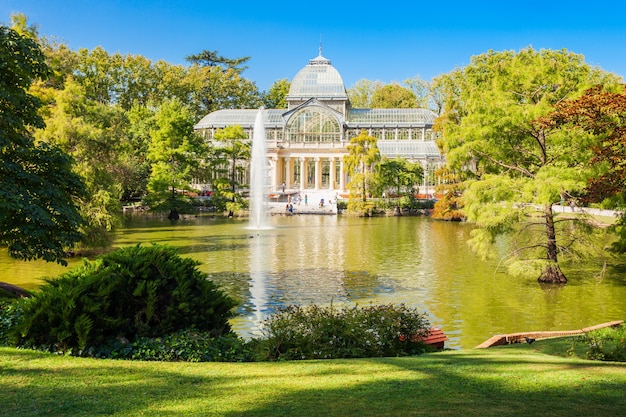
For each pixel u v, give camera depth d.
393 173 94.19
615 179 25.66
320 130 118.94
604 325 19.95
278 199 107.81
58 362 11.66
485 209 33.00
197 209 93.25
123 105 130.25
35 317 13.20
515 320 24.23
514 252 34.16
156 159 81.38
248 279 33.06
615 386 10.17
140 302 14.22
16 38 20.38
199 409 8.63
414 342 15.91
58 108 45.03
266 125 123.56
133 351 13.41
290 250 45.88
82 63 120.38
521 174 36.50
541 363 12.79
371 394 9.59
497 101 33.47
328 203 102.25
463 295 29.11
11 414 8.29
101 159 45.38
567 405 8.88
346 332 14.91
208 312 14.95
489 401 9.13
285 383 10.42
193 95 143.75
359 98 159.25
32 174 20.14
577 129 31.06
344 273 35.31
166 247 15.46
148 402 8.99
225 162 94.12
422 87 146.00
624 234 31.44
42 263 37.34
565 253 36.09
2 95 19.52
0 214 18.67
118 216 43.34
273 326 15.06
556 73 34.47
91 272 14.38
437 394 9.60
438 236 57.28
